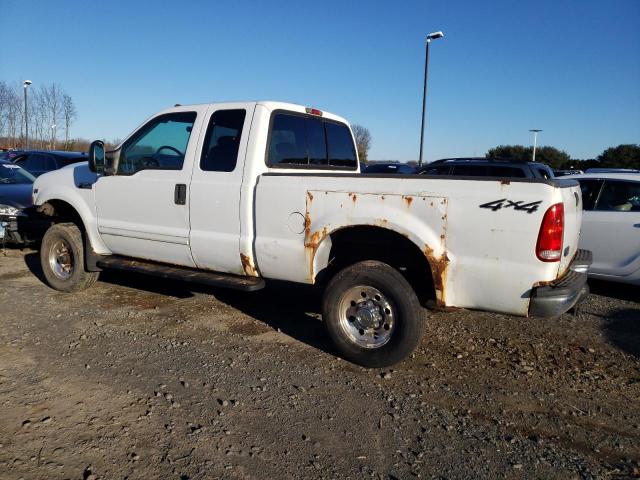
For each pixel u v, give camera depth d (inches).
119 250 231.1
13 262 320.2
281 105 202.5
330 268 191.6
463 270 154.9
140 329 203.9
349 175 169.9
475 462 122.5
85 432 128.8
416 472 118.0
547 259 145.6
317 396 152.8
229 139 197.5
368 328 172.9
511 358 187.5
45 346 183.2
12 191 337.4
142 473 113.7
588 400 156.5
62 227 247.3
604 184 270.5
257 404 146.6
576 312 179.3
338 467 118.9
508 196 148.1
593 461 124.6
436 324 222.5
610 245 263.4
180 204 205.2
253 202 189.0
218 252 198.4
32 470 113.2
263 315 226.8
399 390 158.7
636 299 266.2
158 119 218.1
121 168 227.1
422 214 158.6
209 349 185.8
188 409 142.1
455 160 391.2
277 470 116.8
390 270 168.2
